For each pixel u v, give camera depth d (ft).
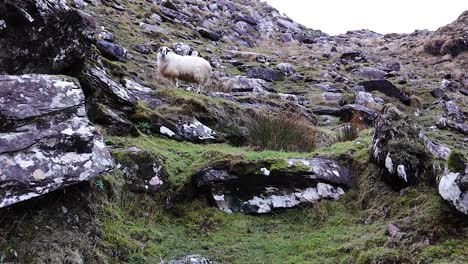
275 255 14.90
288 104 36.06
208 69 33.42
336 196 18.26
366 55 79.10
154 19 60.64
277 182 18.10
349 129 27.68
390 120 19.03
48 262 12.25
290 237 16.11
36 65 16.69
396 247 13.85
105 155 14.98
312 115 37.58
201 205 17.51
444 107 47.34
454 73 67.26
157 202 17.20
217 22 77.36
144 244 14.89
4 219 12.64
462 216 14.17
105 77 22.36
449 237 13.80
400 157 17.20
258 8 100.07
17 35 15.65
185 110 24.86
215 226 16.62
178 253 14.89
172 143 21.81
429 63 76.59
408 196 16.37
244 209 17.54
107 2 57.62
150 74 34.60
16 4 15.52
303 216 17.35
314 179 18.28
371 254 13.53
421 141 18.45
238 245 15.58
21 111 13.19
